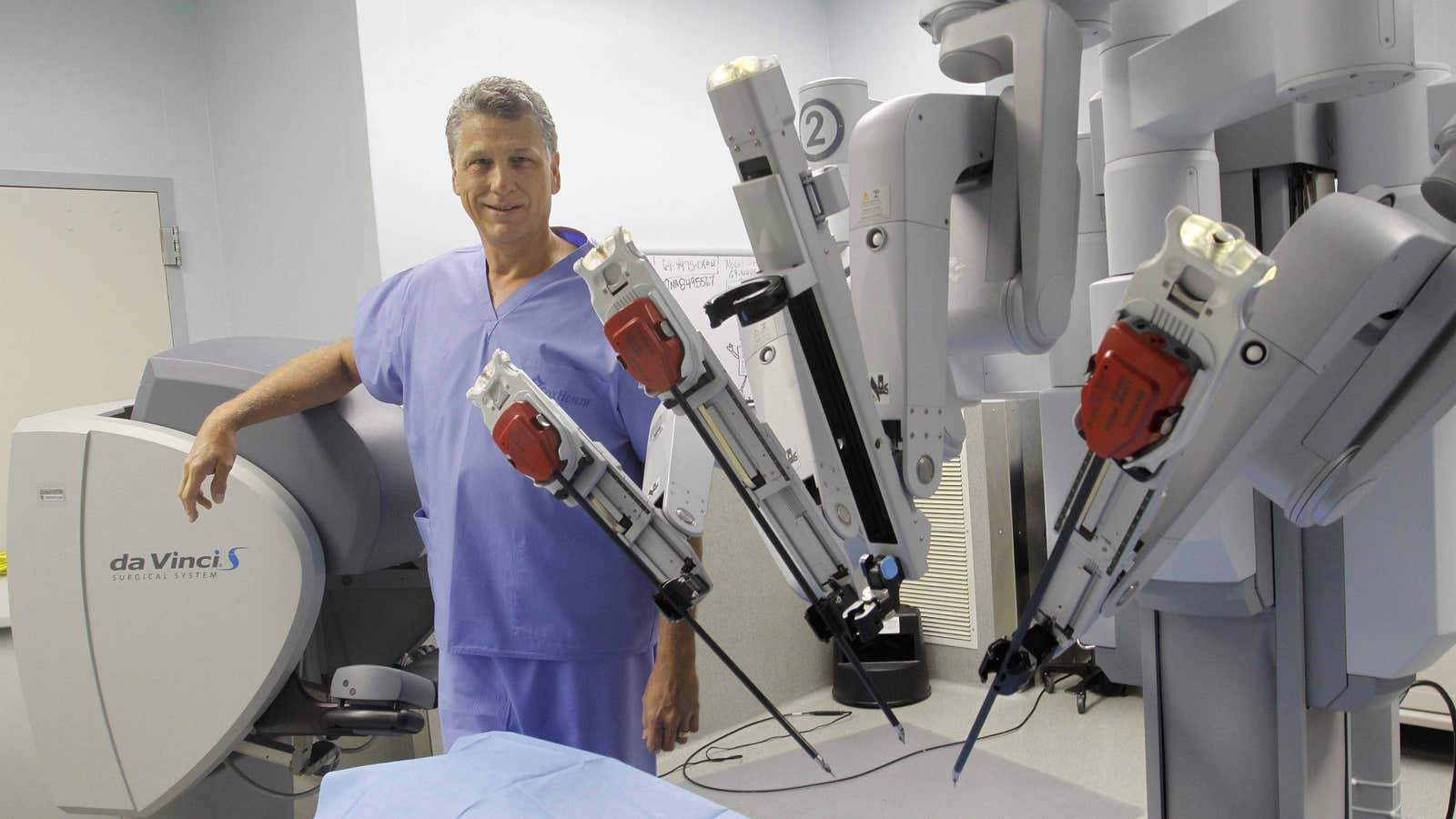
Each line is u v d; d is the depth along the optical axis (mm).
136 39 3467
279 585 1485
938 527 3428
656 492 1064
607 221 3523
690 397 839
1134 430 664
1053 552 850
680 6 3771
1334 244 870
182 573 1510
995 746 2852
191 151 3613
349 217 2967
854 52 4371
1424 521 1107
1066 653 3277
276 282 3377
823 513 859
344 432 1558
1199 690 1289
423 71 2980
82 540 1531
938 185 893
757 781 2736
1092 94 1897
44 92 3242
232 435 1460
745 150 787
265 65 3289
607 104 3518
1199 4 1159
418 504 1659
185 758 1531
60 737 1570
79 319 3312
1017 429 3309
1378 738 1584
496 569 1417
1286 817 1220
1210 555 1151
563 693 1416
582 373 1427
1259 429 902
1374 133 1166
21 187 3180
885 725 3092
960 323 988
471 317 1466
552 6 3346
